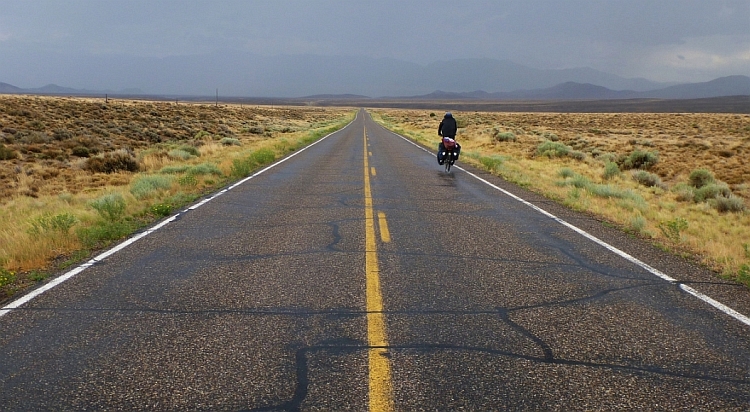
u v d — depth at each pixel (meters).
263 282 5.74
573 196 12.66
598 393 3.43
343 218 9.56
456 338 4.29
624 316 4.88
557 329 4.53
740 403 3.34
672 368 3.82
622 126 68.12
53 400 3.28
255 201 11.43
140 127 41.62
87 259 6.70
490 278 6.01
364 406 3.21
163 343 4.14
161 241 7.70
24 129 32.84
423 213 10.21
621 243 8.05
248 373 3.64
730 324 4.73
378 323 4.57
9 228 8.67
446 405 3.24
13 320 4.61
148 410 3.16
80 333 4.33
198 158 23.31
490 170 19.00
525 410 3.20
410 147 30.53
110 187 14.95
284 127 56.31
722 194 16.78
